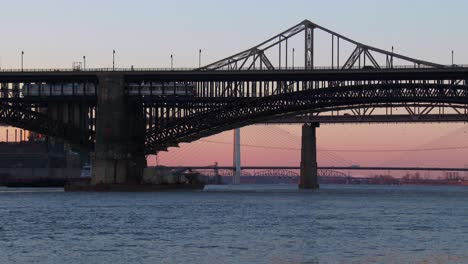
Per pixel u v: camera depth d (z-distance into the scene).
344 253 129.75
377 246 138.88
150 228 169.38
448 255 127.75
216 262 119.88
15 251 131.38
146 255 126.94
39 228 169.12
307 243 142.62
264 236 153.62
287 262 120.00
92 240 146.88
